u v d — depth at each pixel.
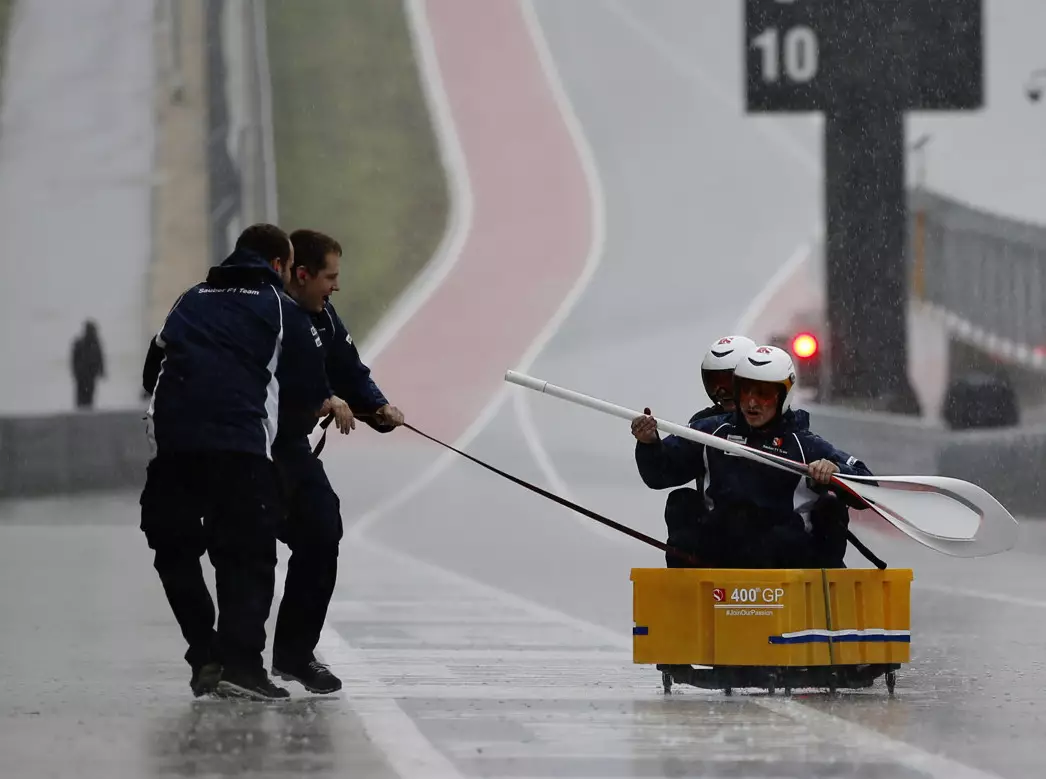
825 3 116.75
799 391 124.81
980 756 24.09
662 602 31.42
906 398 128.25
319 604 31.38
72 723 27.36
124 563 64.81
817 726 27.02
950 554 32.34
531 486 33.53
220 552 30.41
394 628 43.75
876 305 128.12
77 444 109.31
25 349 185.00
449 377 177.38
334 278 32.84
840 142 123.69
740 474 32.19
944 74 117.94
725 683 31.36
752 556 31.75
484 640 40.94
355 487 105.75
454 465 121.25
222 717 28.06
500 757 23.91
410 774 22.53
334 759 23.75
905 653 31.70
